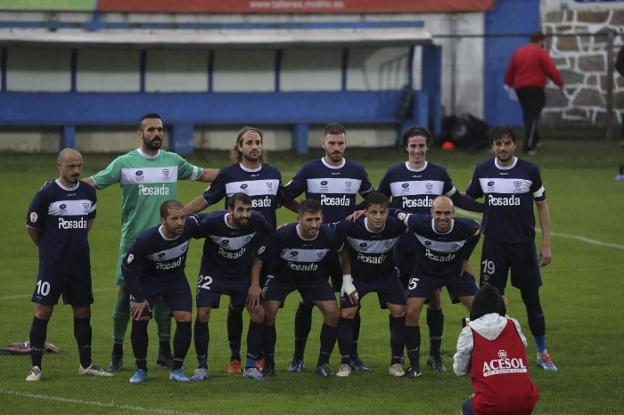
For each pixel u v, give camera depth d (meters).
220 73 73.06
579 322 34.69
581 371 29.12
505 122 81.12
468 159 69.19
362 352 31.72
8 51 70.12
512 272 29.66
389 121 73.88
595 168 65.94
